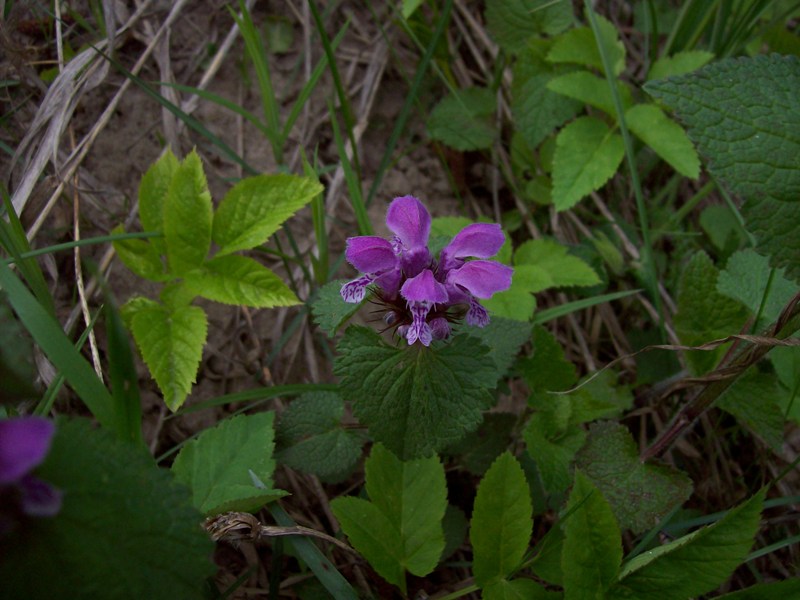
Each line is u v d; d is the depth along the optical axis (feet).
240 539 0.58
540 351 0.72
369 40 1.05
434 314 0.58
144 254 0.73
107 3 0.90
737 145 0.55
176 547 0.38
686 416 0.69
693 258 0.76
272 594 0.64
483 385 0.57
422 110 1.02
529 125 0.97
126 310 0.71
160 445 0.77
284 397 0.80
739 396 0.70
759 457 0.85
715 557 0.49
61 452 0.37
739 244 0.94
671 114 0.94
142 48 0.94
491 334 0.70
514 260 0.88
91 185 0.85
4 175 0.83
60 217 0.82
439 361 0.58
